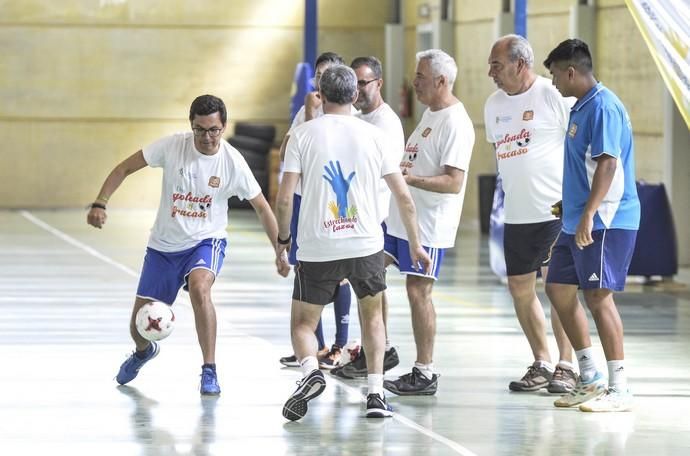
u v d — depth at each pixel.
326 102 13.34
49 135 44.56
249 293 24.20
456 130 14.66
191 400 14.41
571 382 14.97
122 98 44.81
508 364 16.95
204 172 14.57
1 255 30.36
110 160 44.91
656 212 25.64
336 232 13.08
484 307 22.84
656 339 19.33
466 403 14.38
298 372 16.17
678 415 13.80
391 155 13.26
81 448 12.15
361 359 15.84
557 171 14.88
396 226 14.88
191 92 45.19
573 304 14.19
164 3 44.78
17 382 15.40
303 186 13.16
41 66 44.34
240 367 16.52
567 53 13.70
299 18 45.56
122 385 15.27
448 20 40.62
